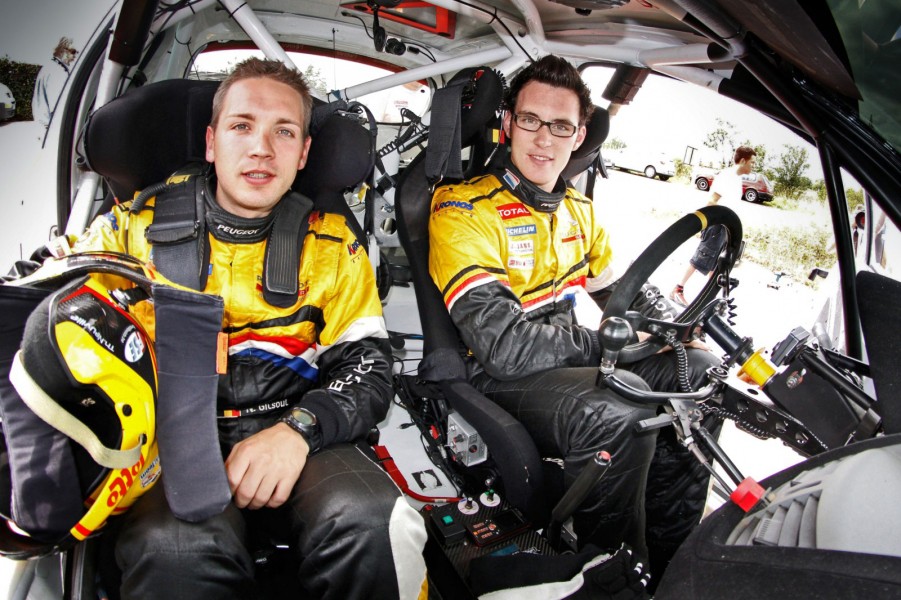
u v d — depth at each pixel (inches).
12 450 35.5
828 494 27.3
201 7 77.7
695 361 70.2
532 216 73.6
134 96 55.7
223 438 56.1
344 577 45.6
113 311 38.4
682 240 51.9
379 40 93.7
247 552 45.4
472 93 68.9
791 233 111.2
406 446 87.4
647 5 70.9
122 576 43.7
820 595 21.9
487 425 60.0
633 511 59.9
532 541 60.8
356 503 46.2
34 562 42.2
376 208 113.3
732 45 49.7
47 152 65.1
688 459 67.2
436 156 68.6
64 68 63.6
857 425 40.6
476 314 65.6
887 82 44.6
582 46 86.5
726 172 121.6
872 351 34.5
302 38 104.4
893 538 23.8
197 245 52.8
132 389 37.4
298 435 50.2
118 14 62.2
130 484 39.5
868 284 35.4
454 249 68.1
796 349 43.2
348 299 59.6
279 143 52.5
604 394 58.4
